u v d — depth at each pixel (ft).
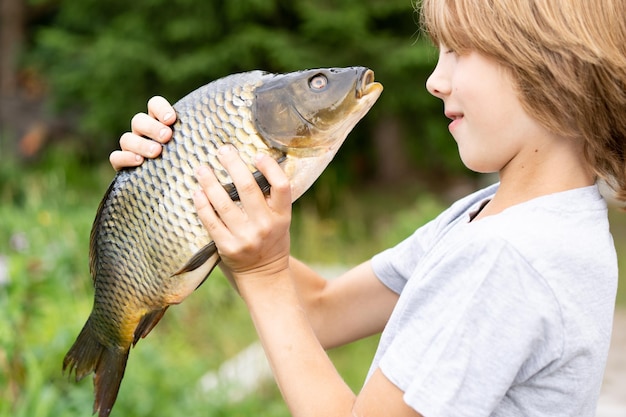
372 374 4.97
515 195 5.03
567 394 4.80
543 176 4.99
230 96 5.42
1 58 40.06
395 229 23.20
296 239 25.34
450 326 4.68
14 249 16.92
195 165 5.40
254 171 5.35
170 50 31.48
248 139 5.36
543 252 4.65
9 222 18.94
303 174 5.47
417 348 4.78
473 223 5.07
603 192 5.45
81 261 16.63
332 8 30.32
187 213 5.43
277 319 5.30
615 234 31.01
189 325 16.30
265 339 5.30
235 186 5.26
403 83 31.35
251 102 5.37
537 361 4.70
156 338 14.51
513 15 4.76
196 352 15.49
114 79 32.04
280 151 5.38
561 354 4.65
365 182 37.88
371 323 6.64
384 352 5.19
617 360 17.15
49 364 11.14
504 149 4.99
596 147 4.89
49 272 14.75
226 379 13.05
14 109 38.63
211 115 5.42
